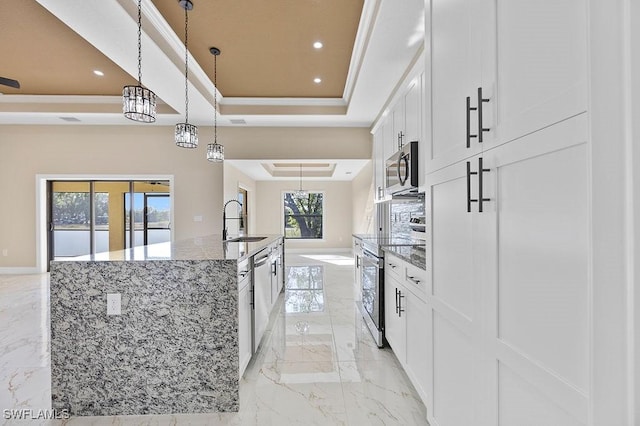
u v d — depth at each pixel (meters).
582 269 0.64
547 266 0.73
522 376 0.82
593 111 0.60
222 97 4.64
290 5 2.61
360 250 3.64
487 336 0.98
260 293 2.49
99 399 1.68
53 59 3.55
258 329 2.41
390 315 2.34
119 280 1.69
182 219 5.46
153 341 1.70
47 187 5.70
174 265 1.71
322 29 2.96
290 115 4.78
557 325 0.70
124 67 3.21
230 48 3.29
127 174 5.45
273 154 5.40
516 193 0.84
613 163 0.58
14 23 2.86
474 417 1.06
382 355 2.38
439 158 1.33
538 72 0.75
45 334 2.73
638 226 0.55
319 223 9.44
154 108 2.45
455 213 1.19
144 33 2.62
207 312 1.71
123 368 1.69
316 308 3.62
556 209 0.70
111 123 5.34
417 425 1.59
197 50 3.32
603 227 0.59
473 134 1.04
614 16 0.57
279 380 2.02
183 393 1.70
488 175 0.96
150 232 5.94
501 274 0.91
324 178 8.78
